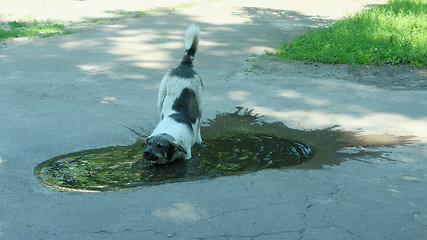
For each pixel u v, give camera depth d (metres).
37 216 3.47
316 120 4.83
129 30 8.52
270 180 3.84
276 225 3.40
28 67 6.16
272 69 6.26
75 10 10.90
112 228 3.38
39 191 3.72
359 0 13.50
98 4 12.05
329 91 5.55
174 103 4.36
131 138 4.46
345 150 4.28
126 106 5.05
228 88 5.61
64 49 7.02
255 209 3.53
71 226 3.39
